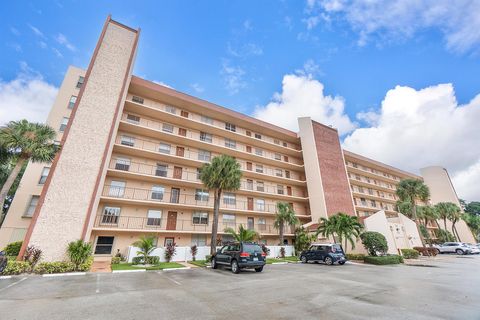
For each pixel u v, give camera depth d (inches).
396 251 876.0
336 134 1487.5
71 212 571.8
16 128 546.6
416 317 217.8
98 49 759.7
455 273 521.0
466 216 1866.4
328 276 471.8
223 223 1013.2
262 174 1159.0
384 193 1929.1
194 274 491.2
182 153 1005.2
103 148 662.5
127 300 272.2
